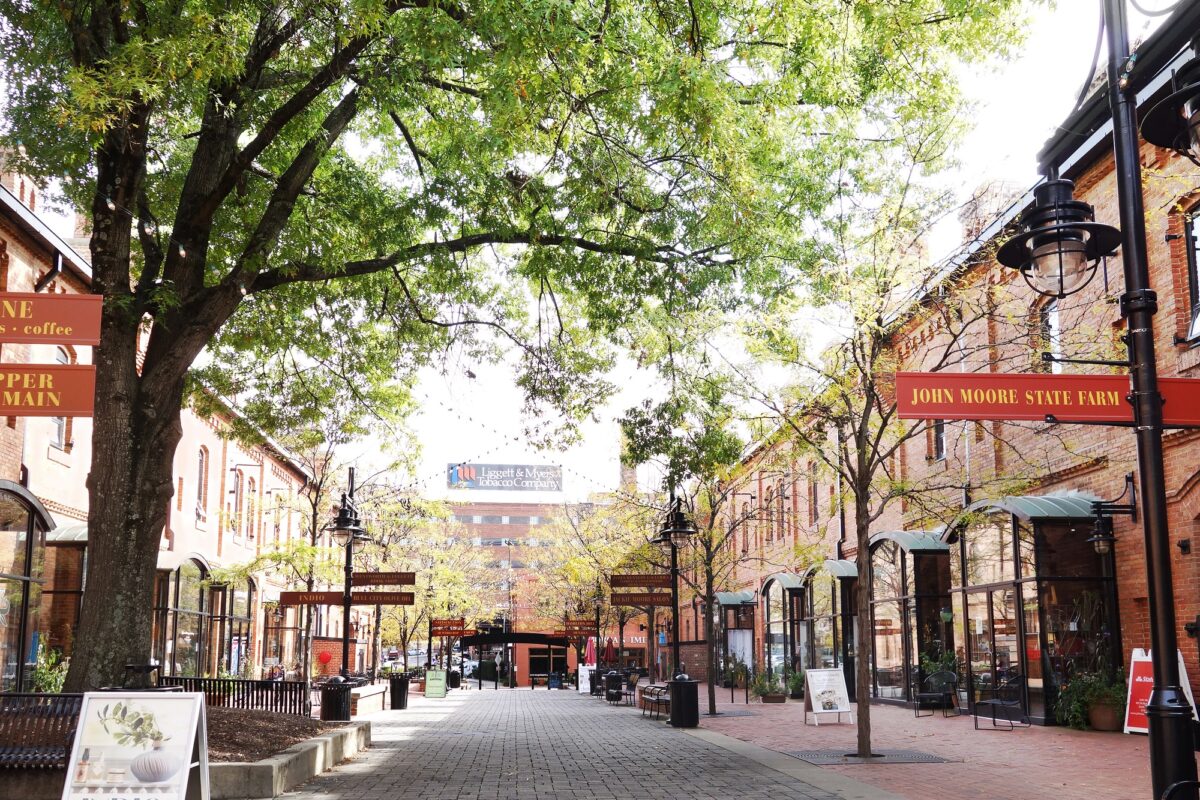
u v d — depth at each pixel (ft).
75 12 39.99
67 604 74.49
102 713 28.32
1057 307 63.98
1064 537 64.13
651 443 57.41
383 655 244.42
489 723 78.38
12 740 33.71
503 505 344.49
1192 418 22.74
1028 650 65.92
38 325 25.96
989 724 66.54
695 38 36.88
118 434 42.91
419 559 158.81
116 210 43.98
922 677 83.71
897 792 37.14
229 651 115.75
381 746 58.34
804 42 39.63
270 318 60.64
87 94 34.78
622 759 50.52
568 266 52.65
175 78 38.14
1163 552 20.06
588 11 38.37
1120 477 61.21
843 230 51.65
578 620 162.71
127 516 42.63
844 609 101.60
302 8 40.81
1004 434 74.59
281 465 144.77
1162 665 19.83
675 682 72.13
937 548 84.94
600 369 62.49
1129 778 39.91
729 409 56.18
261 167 55.26
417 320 62.64
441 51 35.94
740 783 40.78
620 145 44.65
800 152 51.72
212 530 110.93
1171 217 54.75
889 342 54.44
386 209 51.65
